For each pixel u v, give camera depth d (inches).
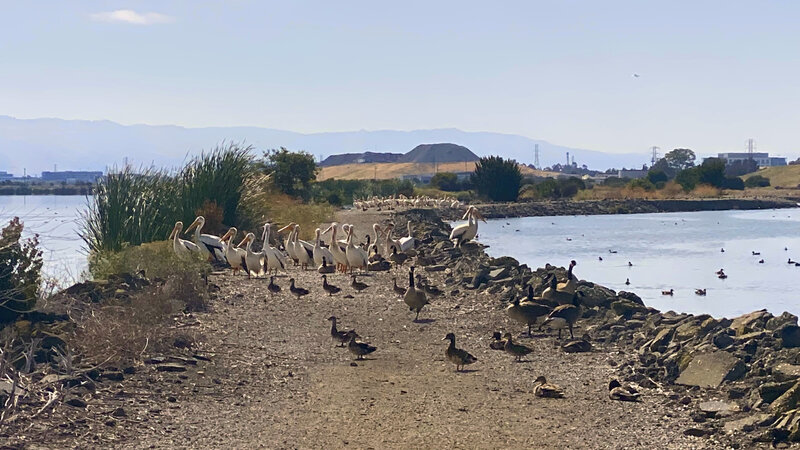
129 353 554.3
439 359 630.5
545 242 2229.3
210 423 451.5
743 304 1125.7
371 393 526.0
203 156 1378.0
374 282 1045.8
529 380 567.8
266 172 2819.9
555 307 760.3
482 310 840.3
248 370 573.3
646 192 4931.1
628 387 538.9
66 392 466.3
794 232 2625.5
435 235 1916.8
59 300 697.0
